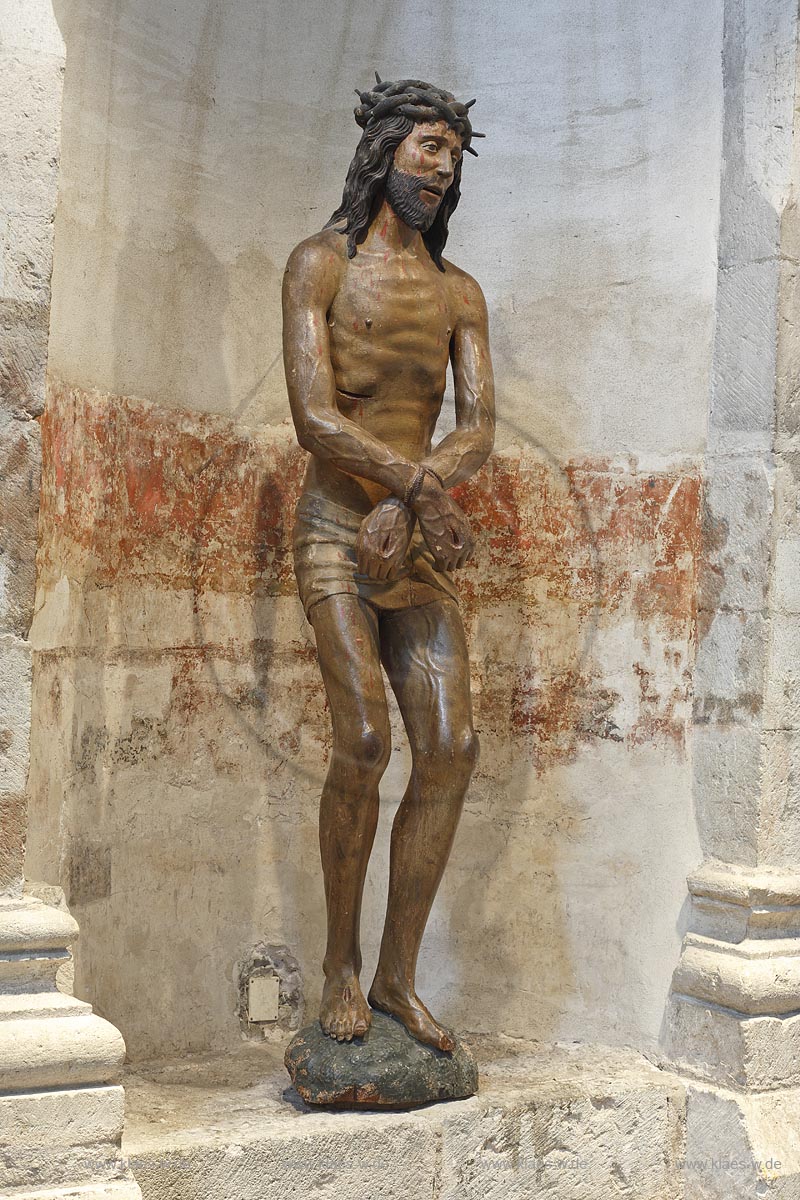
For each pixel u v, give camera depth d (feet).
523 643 15.64
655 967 14.49
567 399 15.51
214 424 15.21
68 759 13.51
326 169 15.96
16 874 10.80
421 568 12.87
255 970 15.23
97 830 13.89
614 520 15.20
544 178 15.65
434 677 12.76
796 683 14.14
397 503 12.35
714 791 14.24
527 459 15.67
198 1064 14.14
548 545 15.57
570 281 15.51
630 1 15.25
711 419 14.55
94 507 13.97
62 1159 10.47
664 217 14.98
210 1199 11.52
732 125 14.49
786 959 13.73
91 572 13.92
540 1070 14.07
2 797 10.73
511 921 15.44
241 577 15.38
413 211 12.77
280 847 15.51
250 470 15.49
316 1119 12.27
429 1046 12.73
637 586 15.03
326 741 15.84
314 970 15.57
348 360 12.67
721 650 14.32
